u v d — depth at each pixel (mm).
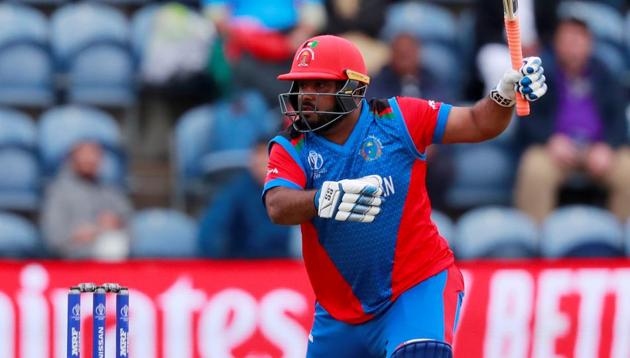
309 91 16188
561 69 32062
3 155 31875
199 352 23531
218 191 30281
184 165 32094
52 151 32188
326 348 17625
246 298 23703
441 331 16453
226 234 27641
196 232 29016
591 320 24453
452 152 31500
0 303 23062
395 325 16719
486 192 32969
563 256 30156
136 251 28500
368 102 16594
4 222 28984
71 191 28844
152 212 29859
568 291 24406
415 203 16594
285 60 31922
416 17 36562
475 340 24062
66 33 35344
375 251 16516
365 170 16234
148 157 33875
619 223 31625
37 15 35688
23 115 34281
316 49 16156
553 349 24312
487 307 24141
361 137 16266
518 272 24281
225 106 31469
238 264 23750
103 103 34562
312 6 32500
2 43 34781
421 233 16719
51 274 23234
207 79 33469
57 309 23172
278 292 23781
